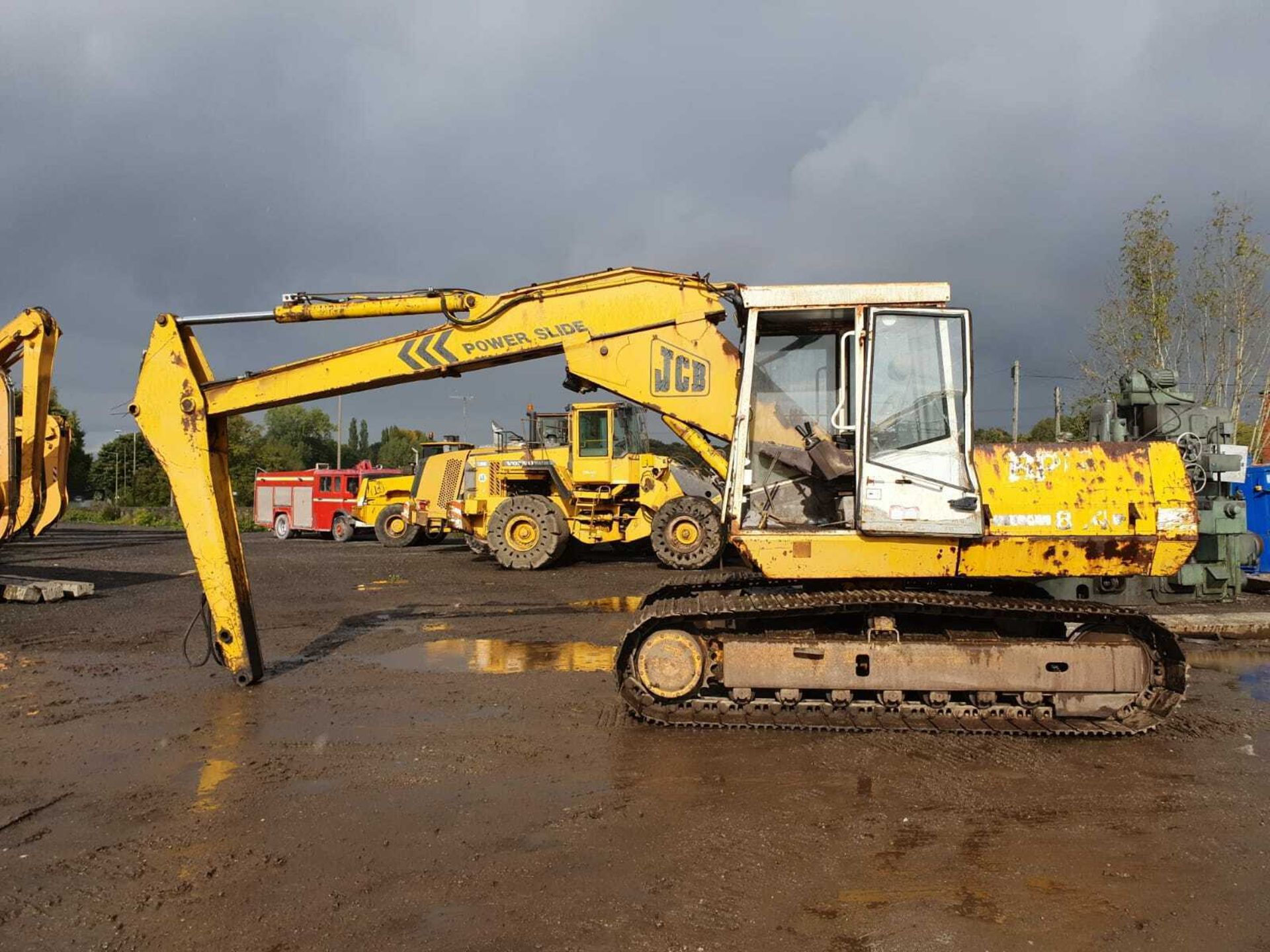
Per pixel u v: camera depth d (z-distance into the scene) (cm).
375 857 387
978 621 607
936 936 322
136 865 381
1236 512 976
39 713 629
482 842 403
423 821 428
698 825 422
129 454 7894
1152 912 340
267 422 9994
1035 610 570
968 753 532
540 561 1677
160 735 573
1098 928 328
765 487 621
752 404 628
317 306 733
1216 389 1644
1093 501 566
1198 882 365
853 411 617
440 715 619
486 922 331
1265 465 1384
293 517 3041
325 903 346
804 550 585
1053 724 574
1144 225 1697
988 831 416
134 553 2136
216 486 716
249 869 376
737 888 359
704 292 727
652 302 732
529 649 859
